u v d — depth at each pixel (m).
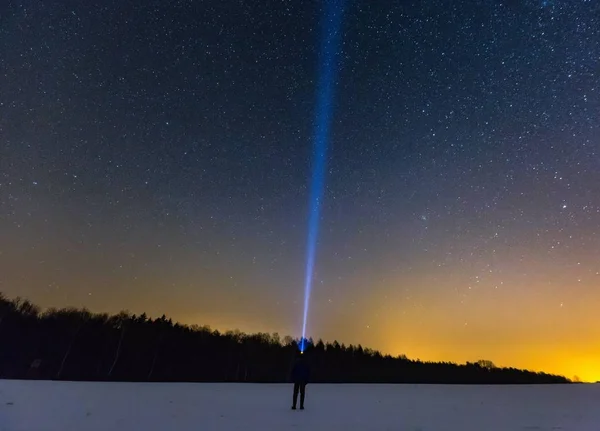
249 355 52.59
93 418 10.23
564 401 18.64
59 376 40.00
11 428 8.66
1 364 39.78
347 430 9.38
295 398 13.12
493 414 13.18
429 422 11.02
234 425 9.72
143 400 15.00
